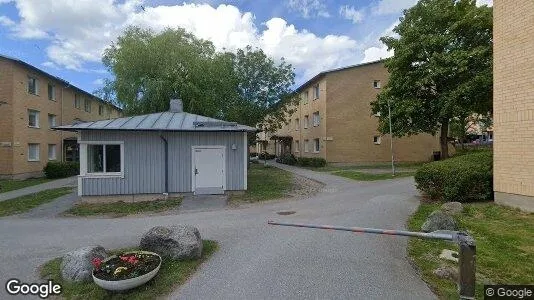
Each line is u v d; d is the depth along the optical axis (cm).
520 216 813
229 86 2703
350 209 1031
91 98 3503
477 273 504
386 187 1467
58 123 2867
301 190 1528
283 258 603
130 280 484
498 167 937
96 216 1103
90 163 1341
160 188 1388
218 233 802
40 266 624
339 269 545
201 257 626
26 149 2403
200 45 2583
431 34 2164
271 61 3095
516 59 878
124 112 2350
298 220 908
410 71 2245
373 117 2906
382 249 638
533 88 834
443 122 2305
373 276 515
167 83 2239
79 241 784
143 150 1373
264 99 3084
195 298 466
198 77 2345
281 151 4572
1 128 2227
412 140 3003
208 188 1428
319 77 2977
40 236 841
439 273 507
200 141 1422
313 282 499
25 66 2345
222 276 536
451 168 1032
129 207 1234
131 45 2292
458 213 873
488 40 2112
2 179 2223
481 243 638
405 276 513
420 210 949
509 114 898
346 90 2872
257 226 857
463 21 2069
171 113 1647
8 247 748
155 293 488
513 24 888
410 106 2134
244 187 1450
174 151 1402
